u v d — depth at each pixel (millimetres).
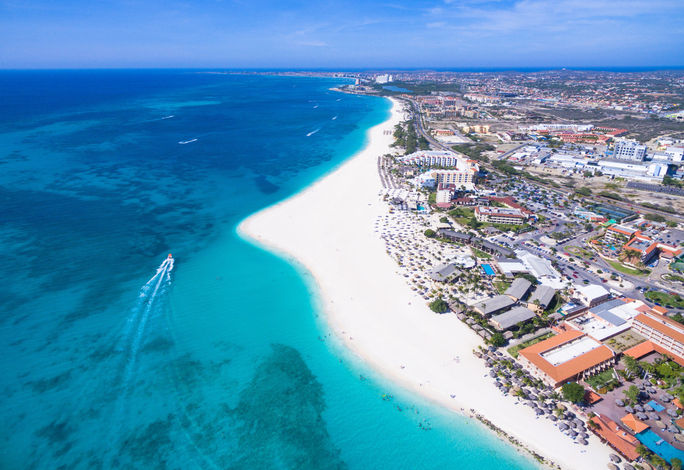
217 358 102688
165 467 75812
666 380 95125
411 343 108062
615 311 116875
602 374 97062
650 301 126062
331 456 79062
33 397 88438
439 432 83688
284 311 121312
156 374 96750
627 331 110938
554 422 85188
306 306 123688
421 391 93375
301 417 87062
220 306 122688
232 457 78062
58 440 79688
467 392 92688
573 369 93688
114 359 100438
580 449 79438
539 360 96125
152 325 113188
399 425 85375
